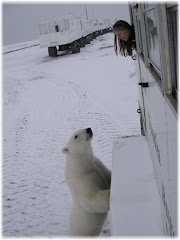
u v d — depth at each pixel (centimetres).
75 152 288
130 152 319
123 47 411
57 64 1916
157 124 201
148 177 255
